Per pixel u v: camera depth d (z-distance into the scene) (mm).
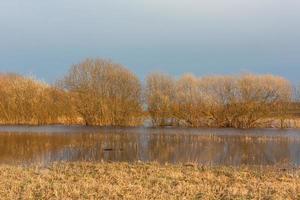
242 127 63938
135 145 43156
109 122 67125
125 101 66875
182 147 41844
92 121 67562
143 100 66250
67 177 24891
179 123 65938
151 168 28406
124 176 25312
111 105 67000
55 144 43844
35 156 35812
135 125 66562
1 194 20062
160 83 65750
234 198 19953
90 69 67312
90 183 22797
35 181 23297
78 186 21969
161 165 30500
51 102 70000
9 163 31875
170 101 65562
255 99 64062
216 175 26344
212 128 62500
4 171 26719
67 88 68250
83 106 67188
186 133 54938
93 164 30406
